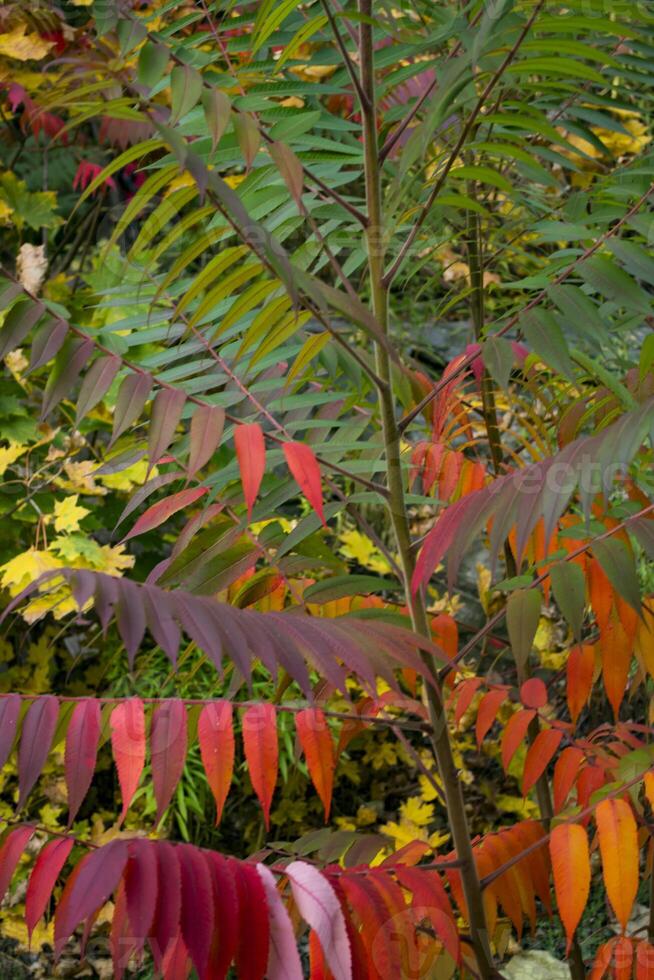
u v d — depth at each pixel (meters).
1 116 2.47
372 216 1.06
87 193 0.93
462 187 1.42
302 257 1.09
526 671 1.51
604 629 1.08
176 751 0.92
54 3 2.07
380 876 0.97
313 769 1.03
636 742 1.25
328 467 1.16
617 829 0.99
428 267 2.51
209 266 0.90
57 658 2.40
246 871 0.86
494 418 1.59
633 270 0.97
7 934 2.04
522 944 2.01
